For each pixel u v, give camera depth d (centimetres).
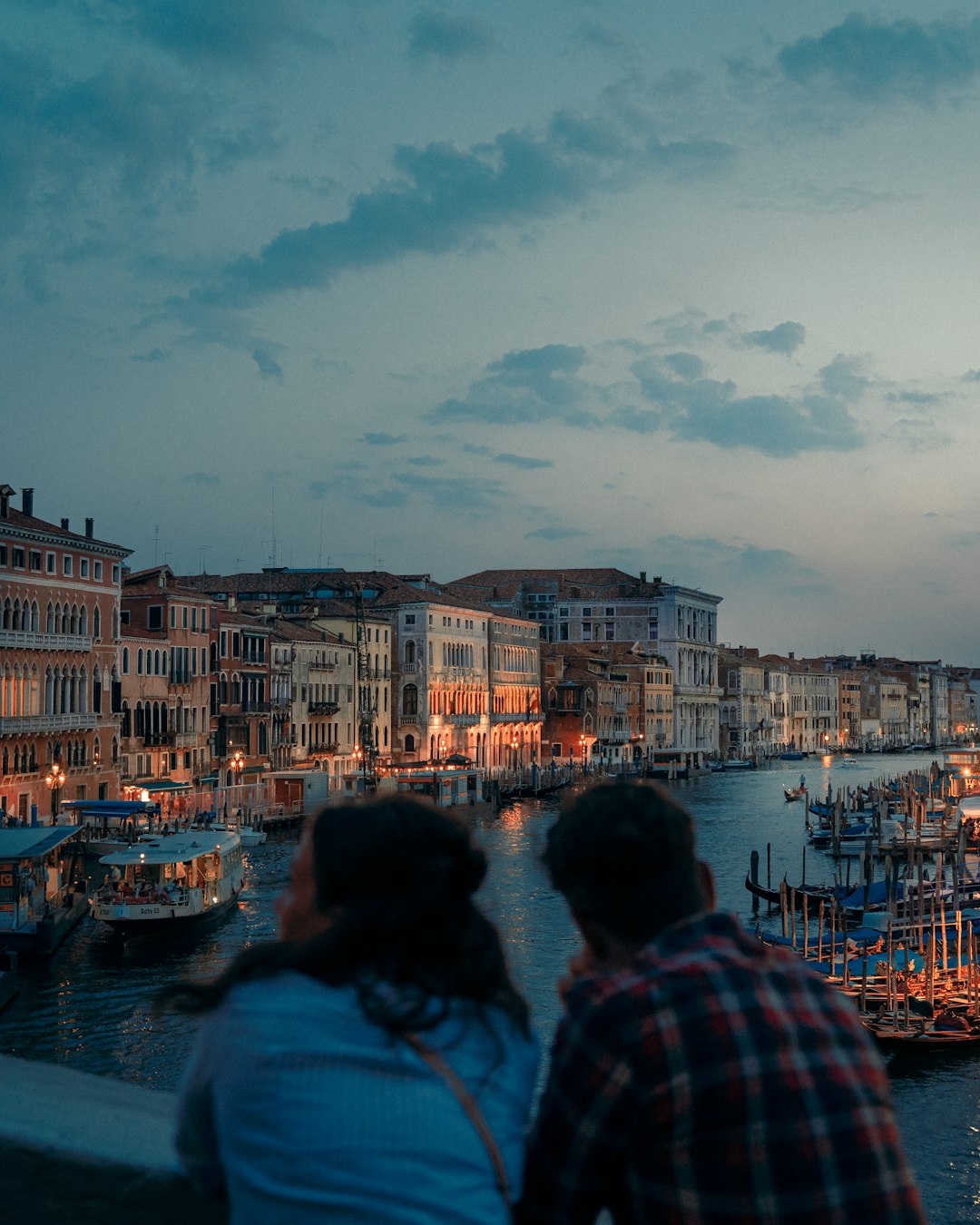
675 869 320
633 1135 274
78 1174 277
